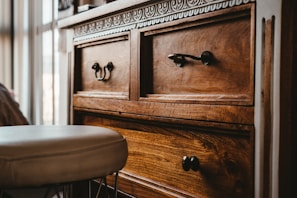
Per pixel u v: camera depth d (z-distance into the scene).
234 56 0.72
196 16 0.78
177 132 0.87
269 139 0.63
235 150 0.72
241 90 0.70
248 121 0.67
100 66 1.14
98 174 0.63
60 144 0.61
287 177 0.63
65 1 1.88
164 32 0.88
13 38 2.68
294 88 0.64
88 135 0.66
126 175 1.03
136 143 1.00
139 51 0.94
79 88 1.27
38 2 2.41
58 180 0.60
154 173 0.94
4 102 1.39
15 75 2.63
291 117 0.63
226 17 0.73
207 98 0.77
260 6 0.65
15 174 0.57
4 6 2.66
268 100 0.63
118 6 0.97
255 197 0.66
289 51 0.63
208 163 0.79
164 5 0.86
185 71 0.83
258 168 0.66
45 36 2.32
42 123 2.37
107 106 1.08
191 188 0.83
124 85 1.03
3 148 0.59
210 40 0.77
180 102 0.83
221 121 0.73
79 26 1.23
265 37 0.64
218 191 0.76
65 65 2.05
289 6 0.63
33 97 2.49
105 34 1.08
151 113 0.91
